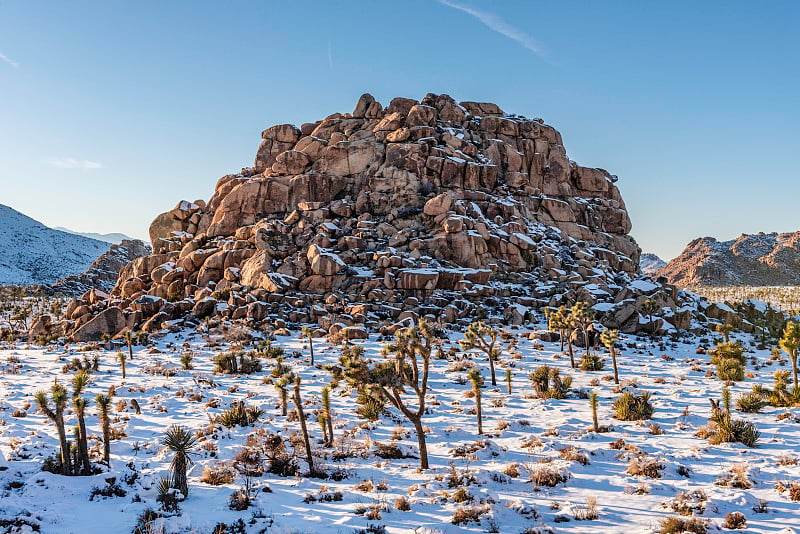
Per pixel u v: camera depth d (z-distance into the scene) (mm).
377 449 20781
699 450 19562
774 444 20000
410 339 18562
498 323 55656
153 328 59750
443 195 70812
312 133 92375
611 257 83312
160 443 21656
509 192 83250
